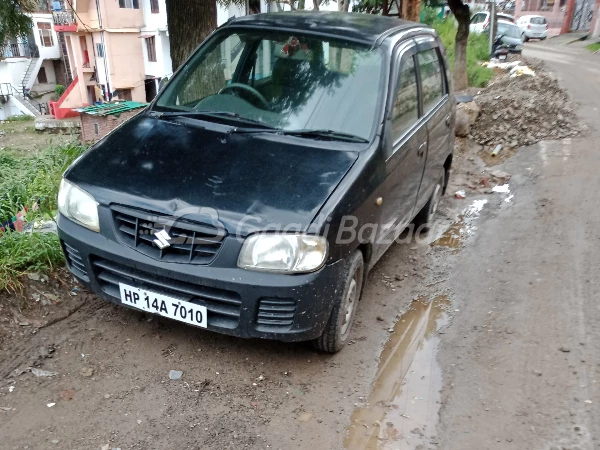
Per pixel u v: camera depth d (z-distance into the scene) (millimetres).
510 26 20422
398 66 3568
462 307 3824
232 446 2498
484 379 3066
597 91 11359
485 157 7234
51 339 3111
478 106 8016
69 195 2916
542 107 8023
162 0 25172
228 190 2709
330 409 2789
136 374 2906
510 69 14430
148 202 2658
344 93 3371
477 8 22797
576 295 3904
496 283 4129
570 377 3066
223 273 2574
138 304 2826
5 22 5223
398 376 3084
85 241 2799
